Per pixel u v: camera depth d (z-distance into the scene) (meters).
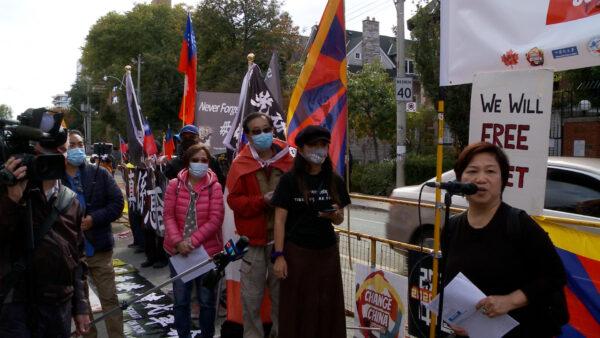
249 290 4.09
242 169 4.07
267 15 30.33
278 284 4.15
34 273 2.74
